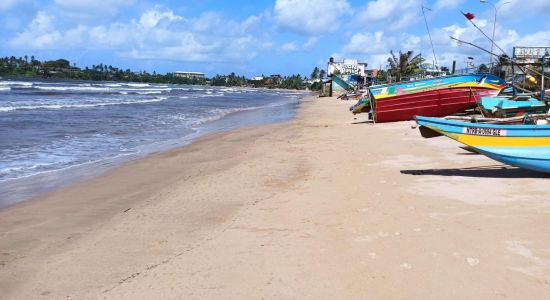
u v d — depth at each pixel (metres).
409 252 5.86
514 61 18.44
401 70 68.88
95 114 31.98
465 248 5.91
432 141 16.06
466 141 9.61
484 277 5.11
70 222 8.00
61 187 10.72
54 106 37.84
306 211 7.91
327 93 88.69
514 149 9.31
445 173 10.42
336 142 17.08
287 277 5.31
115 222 7.92
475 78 22.36
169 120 29.80
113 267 5.89
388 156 13.20
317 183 10.05
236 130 23.52
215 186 10.27
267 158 13.78
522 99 18.14
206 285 5.21
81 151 16.14
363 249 6.04
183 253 6.23
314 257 5.86
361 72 108.31
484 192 8.55
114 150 16.48
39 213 8.59
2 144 17.11
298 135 20.27
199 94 94.31
